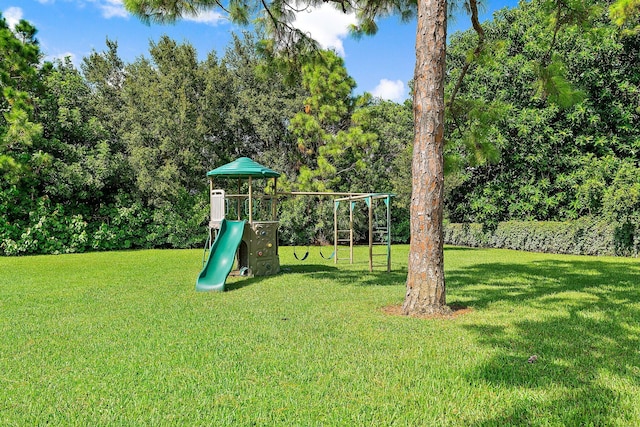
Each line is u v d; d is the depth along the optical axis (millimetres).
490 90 17516
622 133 15305
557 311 5535
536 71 7023
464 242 19188
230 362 3607
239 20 7094
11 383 3189
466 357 3715
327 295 6793
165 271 10070
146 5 5969
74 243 16219
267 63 8094
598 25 14141
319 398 2883
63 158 16625
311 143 19422
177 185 17484
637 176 13000
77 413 2693
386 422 2537
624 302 6129
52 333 4574
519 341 4172
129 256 14336
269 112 19562
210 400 2857
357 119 16391
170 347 4047
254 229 9352
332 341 4203
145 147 17453
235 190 19531
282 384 3133
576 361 3584
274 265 9711
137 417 2629
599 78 15094
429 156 5320
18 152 15125
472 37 18688
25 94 12289
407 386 3088
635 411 2650
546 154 16062
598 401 2803
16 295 6891
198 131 17906
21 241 15273
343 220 19703
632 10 5555
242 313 5508
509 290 7238
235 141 20672
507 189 17609
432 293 5355
